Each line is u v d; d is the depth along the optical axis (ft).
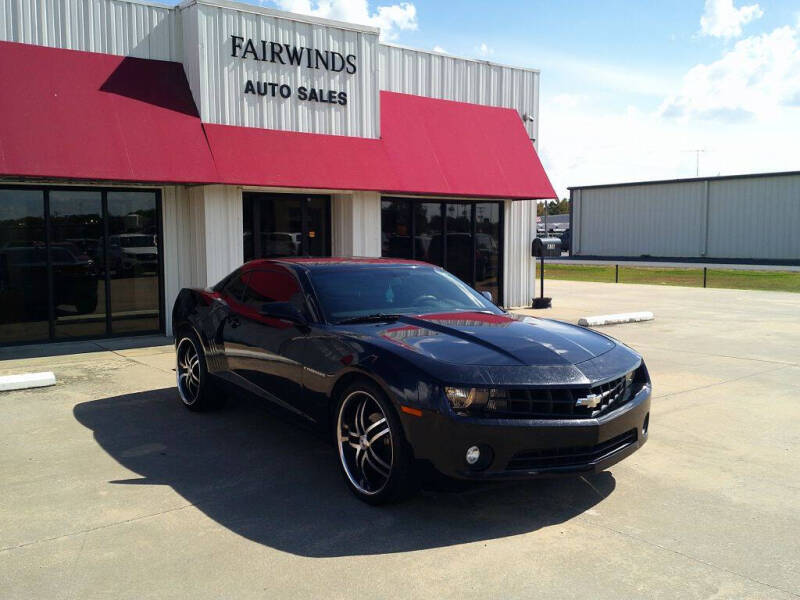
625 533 12.82
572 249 167.32
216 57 34.53
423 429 12.64
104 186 33.88
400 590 10.71
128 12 33.65
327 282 17.35
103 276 34.40
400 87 43.57
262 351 17.42
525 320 17.04
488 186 43.96
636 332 39.04
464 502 14.24
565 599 10.48
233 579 11.02
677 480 15.64
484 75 47.91
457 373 12.80
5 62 29.71
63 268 33.32
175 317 22.18
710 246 140.36
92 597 10.46
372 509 13.83
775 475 16.02
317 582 10.94
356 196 40.50
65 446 17.81
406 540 12.46
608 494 14.76
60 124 29.63
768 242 131.03
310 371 15.43
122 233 34.76
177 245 35.94
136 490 14.82
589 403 13.17
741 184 134.72
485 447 12.66
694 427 19.95
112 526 13.00
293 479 15.52
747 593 10.65
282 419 16.90
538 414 12.90
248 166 34.22
